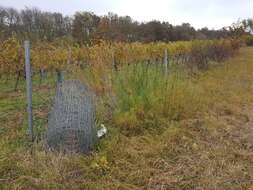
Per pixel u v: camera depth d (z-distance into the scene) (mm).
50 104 4207
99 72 3686
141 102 3479
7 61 6125
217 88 5836
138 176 2129
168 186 2029
